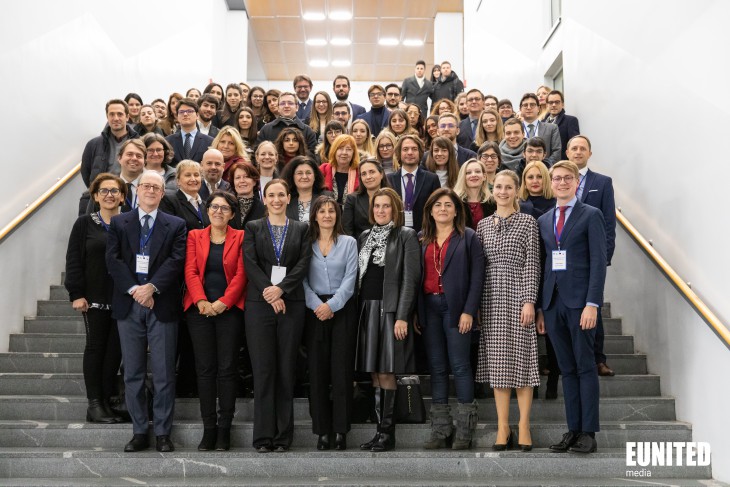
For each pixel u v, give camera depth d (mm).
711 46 4012
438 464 3857
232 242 4188
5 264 5141
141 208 4180
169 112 7355
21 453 3889
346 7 14070
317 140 6902
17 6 5422
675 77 4469
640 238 4852
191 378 4504
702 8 4113
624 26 5352
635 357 4945
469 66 13008
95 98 7039
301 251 4113
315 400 4027
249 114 6723
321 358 4055
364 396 4344
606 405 4461
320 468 3865
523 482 3713
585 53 6332
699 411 4141
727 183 3811
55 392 4672
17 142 5363
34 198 5633
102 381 4301
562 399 4551
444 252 4160
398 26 15039
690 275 4242
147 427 4051
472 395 4094
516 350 4016
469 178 4645
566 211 4109
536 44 8250
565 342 4043
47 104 5918
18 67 5406
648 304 4918
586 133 6277
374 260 4156
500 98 10234
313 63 17250
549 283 4059
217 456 3865
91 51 6945
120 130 5887
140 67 8539
